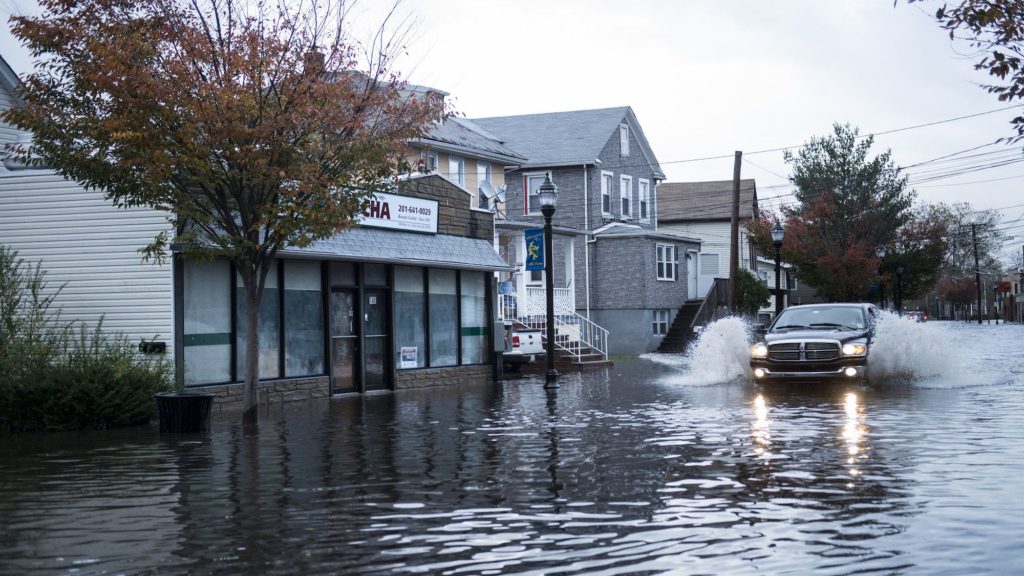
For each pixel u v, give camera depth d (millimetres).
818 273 54938
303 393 21797
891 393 19578
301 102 16391
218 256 19609
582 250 45062
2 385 15914
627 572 6598
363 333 23688
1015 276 122938
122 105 15602
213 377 19562
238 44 16484
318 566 6930
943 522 7855
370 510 8883
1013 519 7926
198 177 16078
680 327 46594
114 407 16281
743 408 17453
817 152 56875
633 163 50531
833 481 9828
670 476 10406
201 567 6961
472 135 40594
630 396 20859
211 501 9453
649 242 45344
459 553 7219
